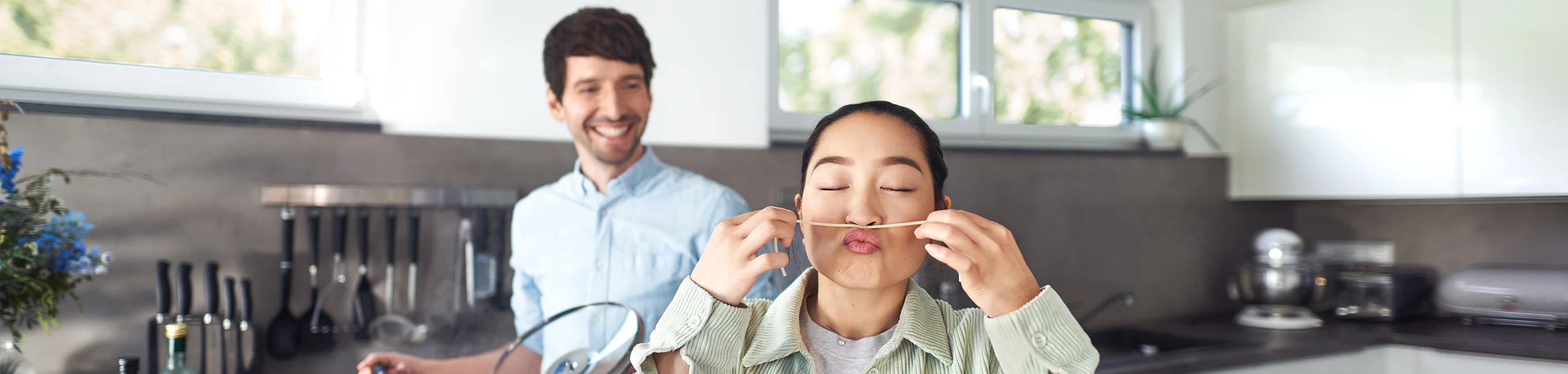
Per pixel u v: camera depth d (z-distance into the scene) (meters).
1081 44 3.06
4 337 1.76
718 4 2.29
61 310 1.81
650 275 1.96
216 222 1.92
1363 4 2.72
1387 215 3.04
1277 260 2.74
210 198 1.91
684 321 0.79
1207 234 3.07
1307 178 2.86
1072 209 2.84
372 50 2.07
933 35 2.82
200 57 1.98
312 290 1.98
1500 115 2.44
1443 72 2.55
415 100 2.04
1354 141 2.74
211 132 1.91
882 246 0.79
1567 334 2.42
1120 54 3.13
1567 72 2.31
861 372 0.81
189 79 1.94
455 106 2.07
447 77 2.06
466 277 2.08
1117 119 3.13
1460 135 2.52
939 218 0.77
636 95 2.11
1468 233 2.84
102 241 1.83
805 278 0.87
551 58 2.12
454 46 2.07
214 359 1.86
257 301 1.95
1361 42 2.72
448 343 2.06
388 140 2.03
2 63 1.79
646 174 2.06
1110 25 3.11
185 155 1.90
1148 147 3.08
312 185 1.98
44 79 1.82
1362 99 2.72
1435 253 2.92
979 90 2.85
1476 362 2.35
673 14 2.22
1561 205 2.64
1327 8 2.80
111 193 1.84
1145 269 2.96
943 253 0.76
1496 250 2.78
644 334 1.05
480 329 2.09
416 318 2.05
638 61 2.13
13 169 1.50
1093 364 0.79
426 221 2.07
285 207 1.95
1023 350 0.77
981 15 2.86
